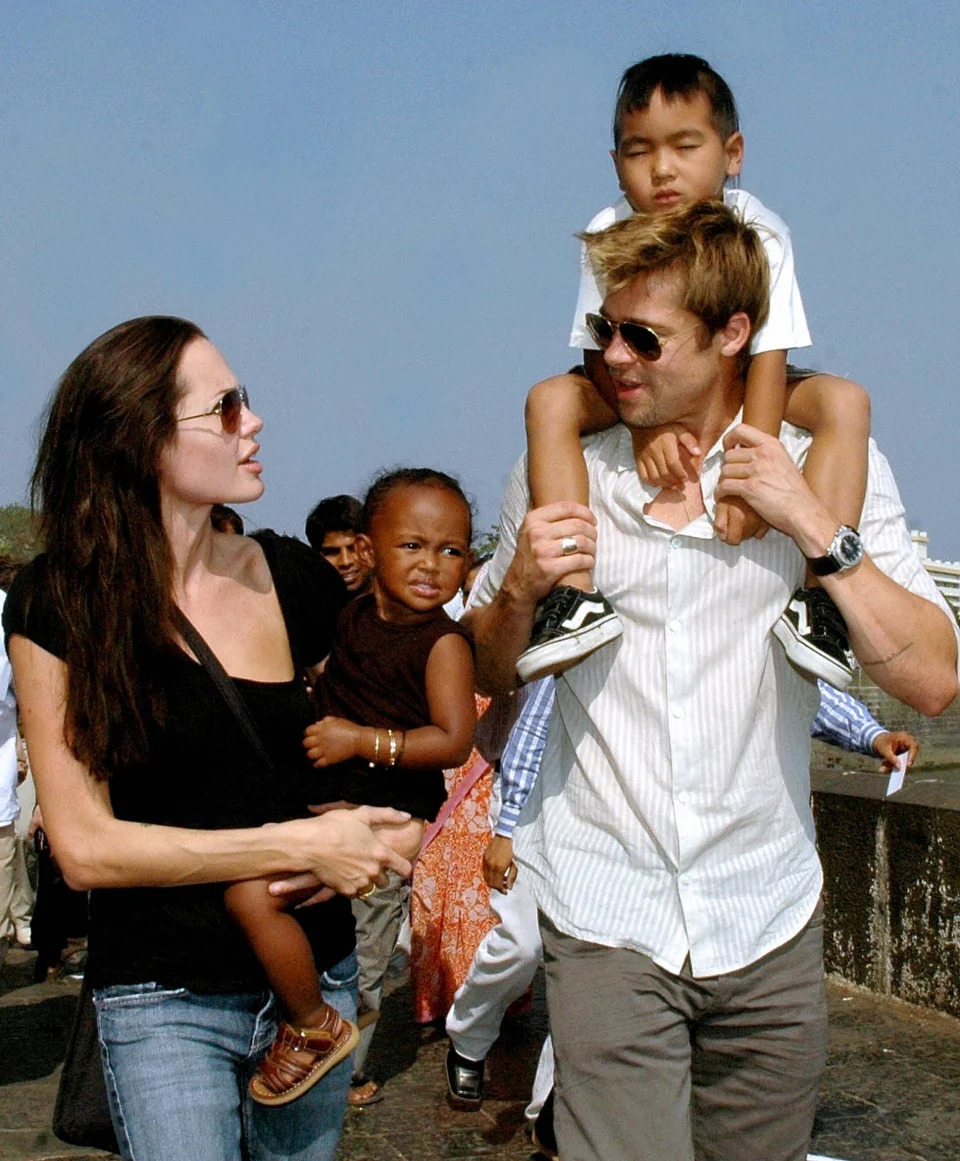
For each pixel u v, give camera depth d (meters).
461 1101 4.93
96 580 2.30
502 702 3.18
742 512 2.44
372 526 2.85
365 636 2.81
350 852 2.37
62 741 2.31
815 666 2.41
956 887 5.73
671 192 3.09
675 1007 2.50
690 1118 2.58
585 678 2.60
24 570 2.38
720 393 2.57
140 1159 2.30
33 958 8.16
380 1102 5.05
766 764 2.54
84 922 7.47
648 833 2.54
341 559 5.31
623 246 2.47
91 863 2.29
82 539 2.31
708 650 2.50
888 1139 4.56
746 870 2.51
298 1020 2.39
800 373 2.69
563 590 2.54
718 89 3.12
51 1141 4.78
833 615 2.46
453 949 5.77
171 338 2.41
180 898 2.36
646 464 2.56
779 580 2.51
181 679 2.37
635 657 2.54
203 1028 2.36
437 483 2.84
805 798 2.61
